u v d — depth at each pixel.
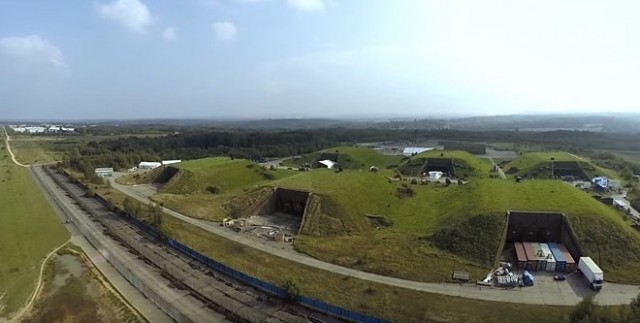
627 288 54.34
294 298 49.12
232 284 54.72
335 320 45.53
